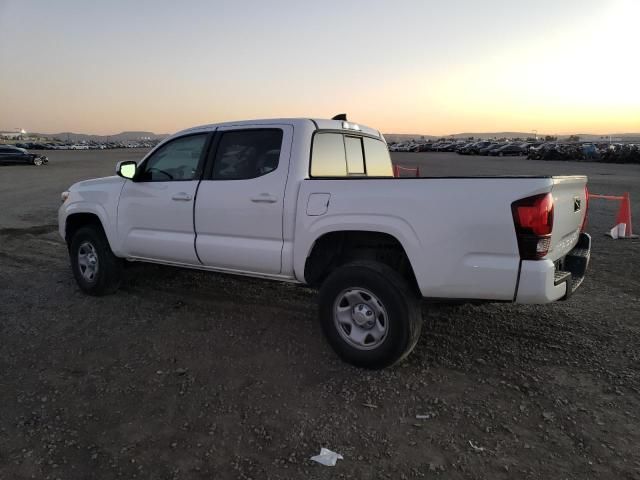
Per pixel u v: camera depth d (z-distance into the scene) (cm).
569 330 445
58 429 296
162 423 303
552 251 334
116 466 263
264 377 362
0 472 257
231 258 433
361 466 263
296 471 259
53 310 507
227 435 291
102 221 523
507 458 269
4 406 322
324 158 435
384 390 342
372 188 360
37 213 1256
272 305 516
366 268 358
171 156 485
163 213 475
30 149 9538
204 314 492
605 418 306
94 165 3791
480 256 326
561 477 253
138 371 371
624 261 705
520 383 350
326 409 318
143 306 516
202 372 369
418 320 355
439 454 273
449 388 344
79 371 371
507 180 321
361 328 370
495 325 457
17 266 702
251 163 428
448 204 331
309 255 394
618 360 385
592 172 2842
